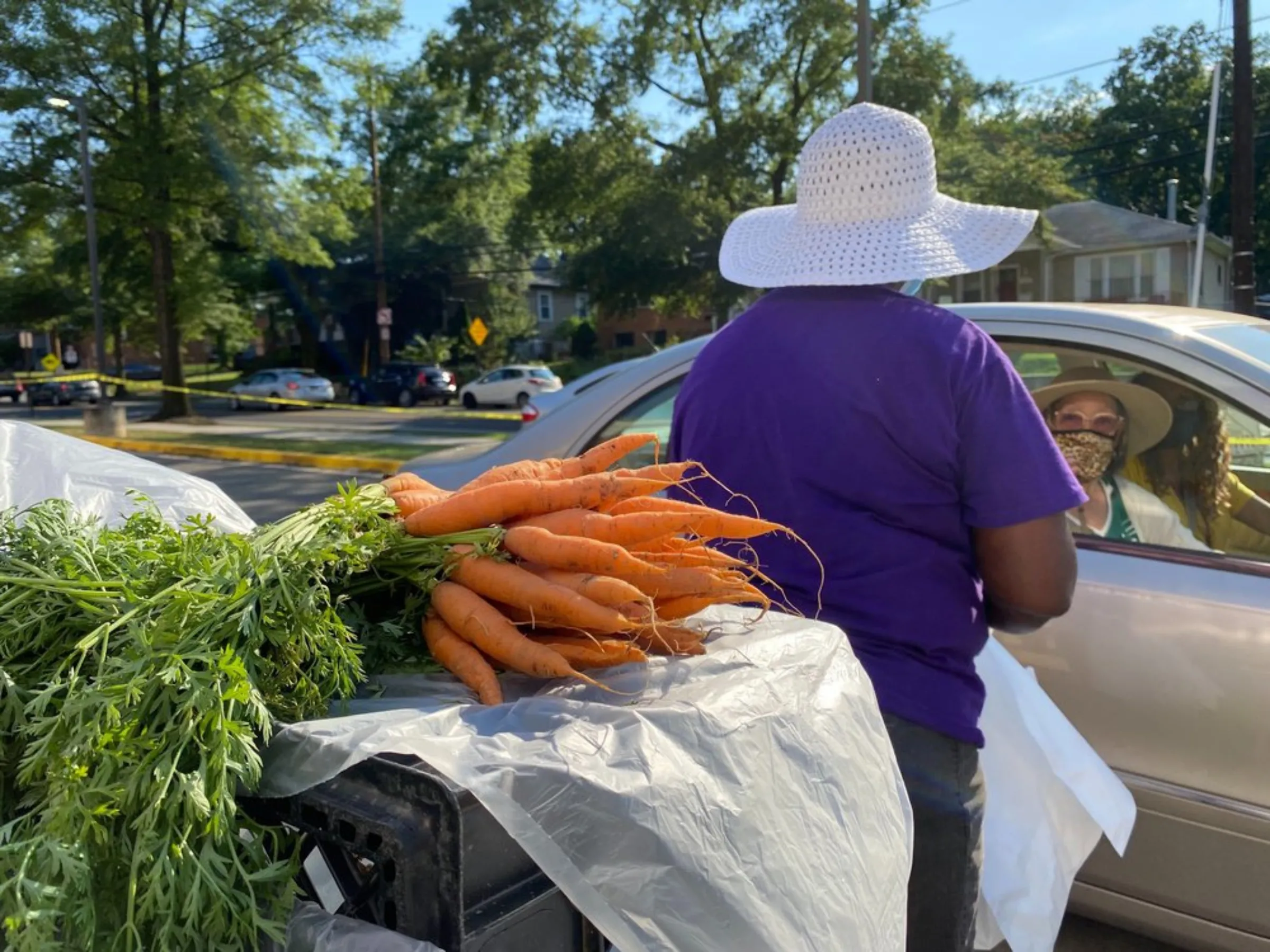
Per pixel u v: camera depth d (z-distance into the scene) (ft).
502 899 3.55
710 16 82.64
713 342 6.24
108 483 6.35
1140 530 8.50
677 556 4.86
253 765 3.54
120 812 3.46
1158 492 8.70
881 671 5.40
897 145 5.81
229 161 82.99
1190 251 98.63
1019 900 6.57
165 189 84.17
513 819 3.43
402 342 156.25
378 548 4.59
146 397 146.82
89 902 3.39
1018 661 8.42
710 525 4.75
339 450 53.62
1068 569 5.34
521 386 107.96
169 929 3.33
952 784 5.41
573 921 3.82
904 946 4.64
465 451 13.23
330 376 159.22
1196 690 7.60
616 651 4.43
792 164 86.48
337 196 92.58
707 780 3.86
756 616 5.25
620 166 87.45
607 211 91.25
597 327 171.63
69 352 187.21
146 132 80.59
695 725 3.97
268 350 187.01
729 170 84.02
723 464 5.81
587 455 5.33
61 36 77.66
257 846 3.63
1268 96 124.47
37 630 4.30
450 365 155.22
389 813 3.43
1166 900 7.83
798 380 5.52
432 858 3.37
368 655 4.72
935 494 5.39
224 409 117.39
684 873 3.67
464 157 136.87
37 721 3.74
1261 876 7.38
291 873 3.58
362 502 4.80
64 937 3.38
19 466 6.24
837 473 5.43
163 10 81.97
